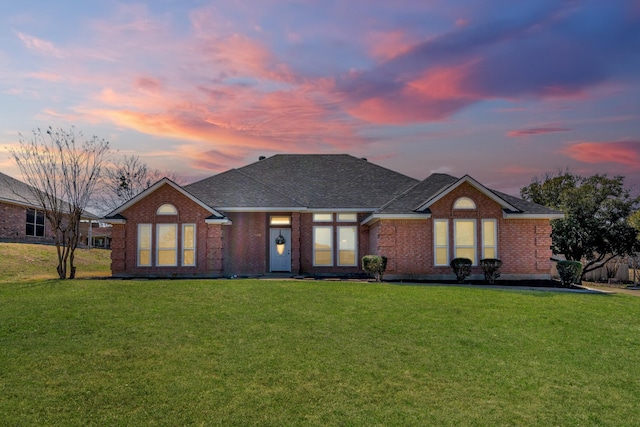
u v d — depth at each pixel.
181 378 10.10
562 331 14.43
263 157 35.59
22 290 19.52
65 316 15.00
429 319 15.29
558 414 9.02
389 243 25.20
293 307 16.56
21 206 38.94
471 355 12.03
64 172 27.14
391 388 9.91
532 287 22.91
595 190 36.56
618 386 10.41
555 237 35.78
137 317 14.98
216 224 27.02
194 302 17.23
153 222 27.09
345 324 14.47
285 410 8.81
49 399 9.05
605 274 36.12
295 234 28.55
